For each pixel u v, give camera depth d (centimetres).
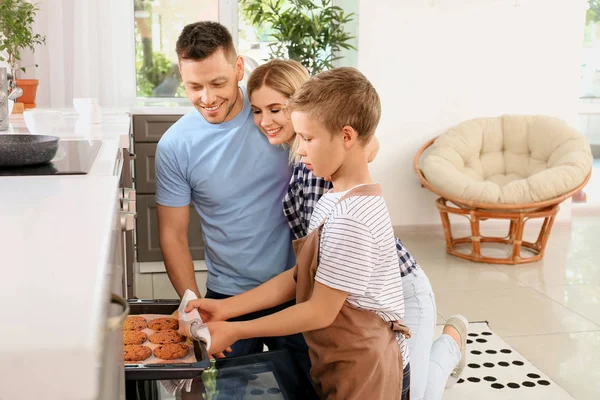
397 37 468
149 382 114
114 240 76
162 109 379
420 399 179
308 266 129
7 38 316
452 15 472
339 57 458
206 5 460
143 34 452
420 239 467
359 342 126
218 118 161
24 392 38
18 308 44
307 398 119
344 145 123
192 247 394
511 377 254
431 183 420
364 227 120
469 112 485
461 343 228
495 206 390
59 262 55
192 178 169
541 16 482
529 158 440
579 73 492
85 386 38
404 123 479
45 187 93
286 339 179
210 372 124
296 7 459
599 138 543
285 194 171
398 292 132
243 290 175
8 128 215
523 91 488
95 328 41
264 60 485
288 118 154
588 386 247
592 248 438
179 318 133
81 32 408
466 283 365
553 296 343
